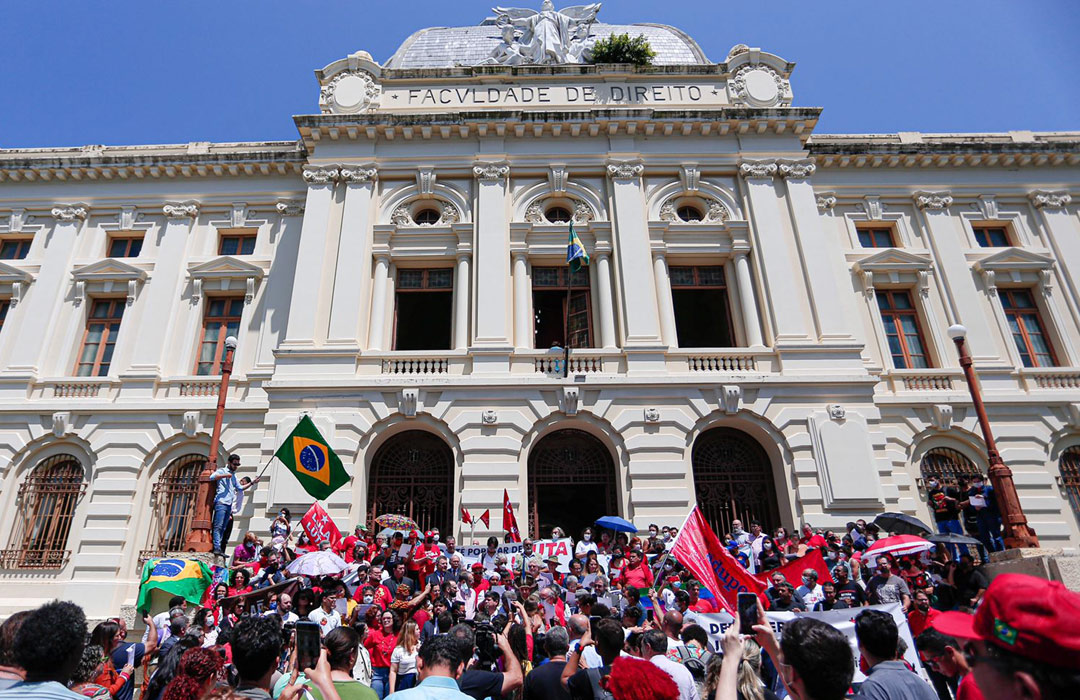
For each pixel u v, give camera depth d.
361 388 19.58
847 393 19.77
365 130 23.05
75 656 3.85
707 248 22.31
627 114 23.09
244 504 19.23
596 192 23.02
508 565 14.99
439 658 4.80
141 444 20.91
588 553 15.75
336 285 21.06
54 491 20.86
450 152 23.30
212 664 5.06
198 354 22.48
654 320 20.84
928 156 24.50
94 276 23.11
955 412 21.12
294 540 17.64
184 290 23.14
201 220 24.31
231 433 20.92
